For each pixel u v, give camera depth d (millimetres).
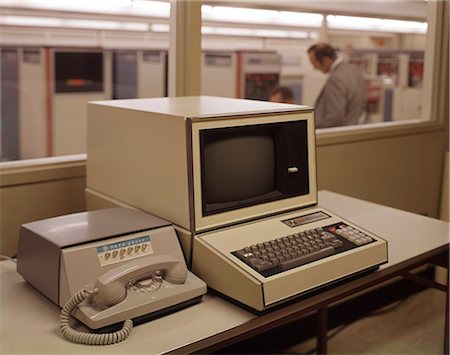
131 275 1144
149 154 1396
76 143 3514
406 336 2607
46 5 2986
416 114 4305
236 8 3008
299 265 1238
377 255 1403
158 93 3275
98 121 1596
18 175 1719
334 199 2066
